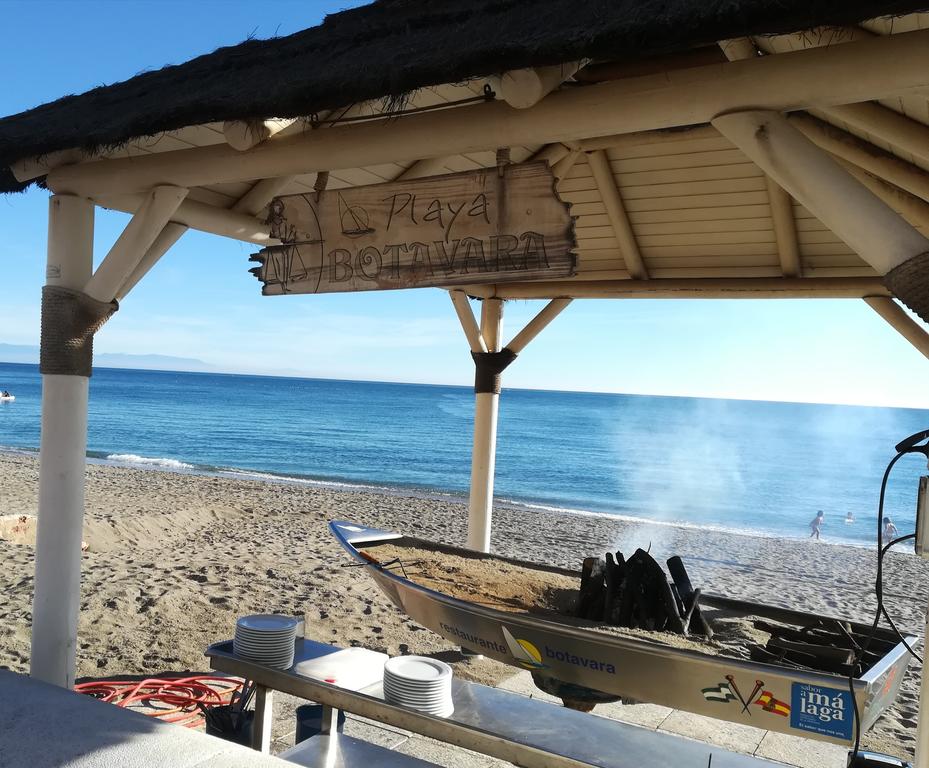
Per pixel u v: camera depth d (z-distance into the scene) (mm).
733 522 23297
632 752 3133
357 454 38125
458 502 20219
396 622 6938
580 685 3602
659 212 5445
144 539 10266
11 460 23297
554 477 32906
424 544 5516
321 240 3598
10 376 109438
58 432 3889
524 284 6234
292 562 9266
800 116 3770
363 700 3309
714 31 2217
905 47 2252
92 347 4016
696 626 3877
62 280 3963
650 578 3910
